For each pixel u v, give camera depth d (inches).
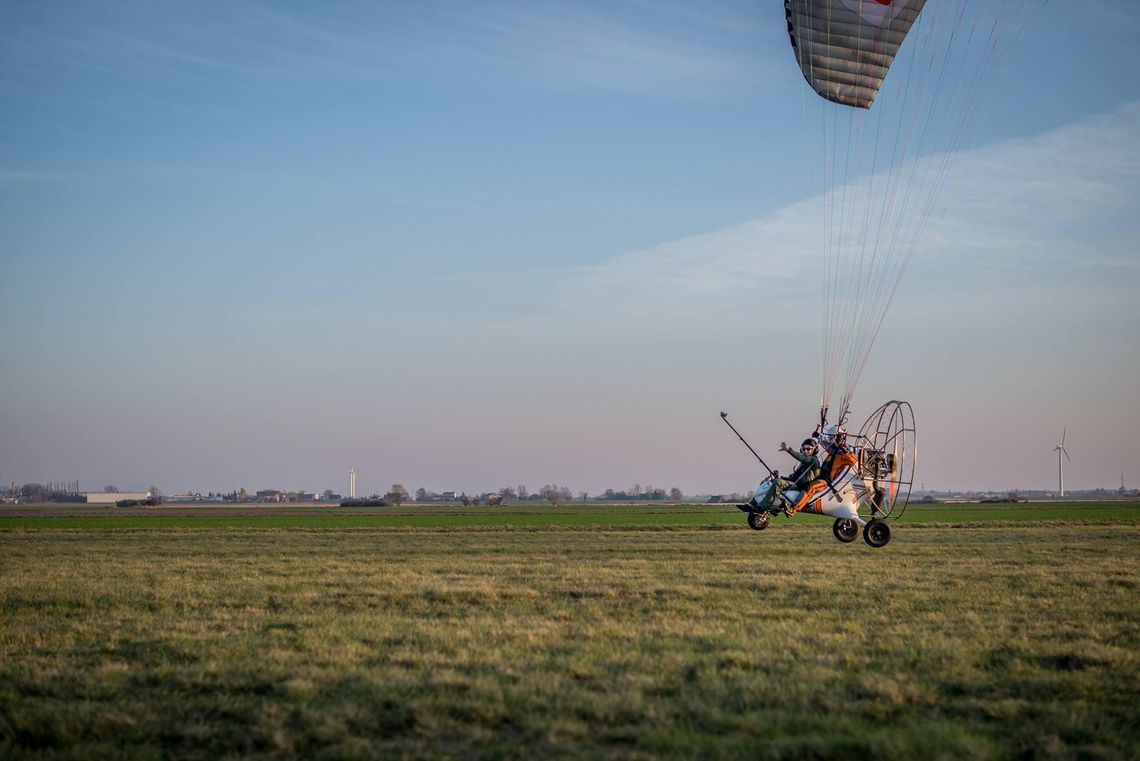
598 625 587.8
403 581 835.4
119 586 825.5
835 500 839.1
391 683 432.8
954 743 339.0
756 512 852.0
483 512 3791.8
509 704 399.2
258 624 610.5
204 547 1390.3
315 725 370.9
